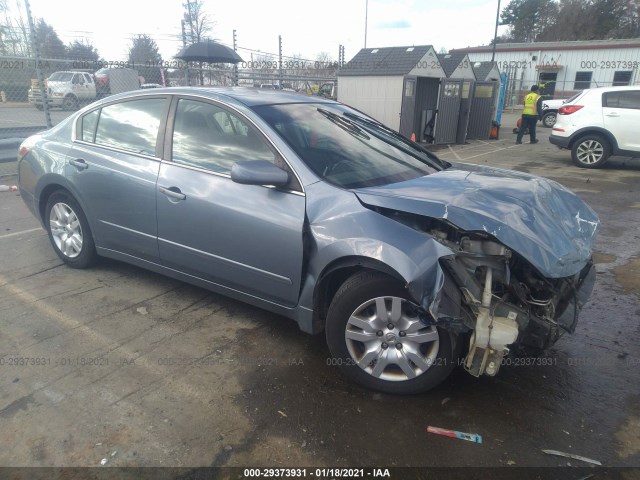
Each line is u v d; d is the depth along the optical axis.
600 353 3.24
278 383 2.86
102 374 2.90
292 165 2.97
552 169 10.30
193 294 3.96
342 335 2.78
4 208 6.44
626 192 7.99
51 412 2.56
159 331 3.40
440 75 14.23
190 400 2.69
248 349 3.21
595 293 4.16
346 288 2.72
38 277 4.23
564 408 2.69
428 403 2.71
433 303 2.35
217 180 3.21
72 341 3.24
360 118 3.99
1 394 2.70
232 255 3.17
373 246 2.54
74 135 4.14
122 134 3.82
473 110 16.58
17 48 10.17
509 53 37.00
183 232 3.38
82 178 3.92
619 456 2.35
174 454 2.31
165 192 3.40
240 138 3.23
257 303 3.25
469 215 2.50
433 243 2.45
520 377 2.96
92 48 15.88
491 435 2.48
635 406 2.72
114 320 3.53
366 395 2.77
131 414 2.57
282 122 3.24
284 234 2.89
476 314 2.48
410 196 2.69
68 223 4.31
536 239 2.52
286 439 2.42
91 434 2.42
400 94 13.47
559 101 21.94
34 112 11.48
